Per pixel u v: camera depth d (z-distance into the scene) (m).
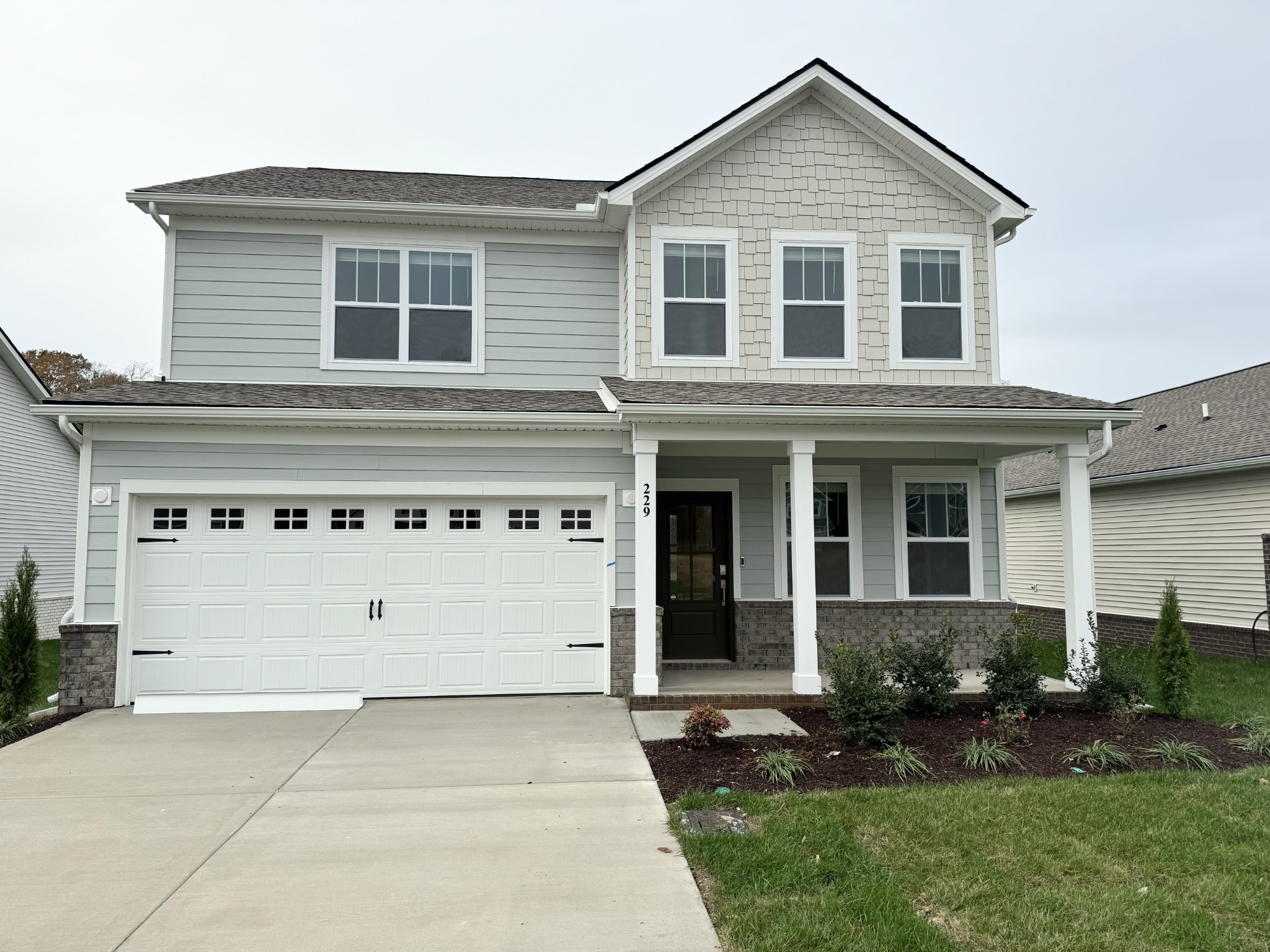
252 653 8.66
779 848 4.53
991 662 8.12
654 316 9.91
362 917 3.82
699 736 6.78
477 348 10.37
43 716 8.18
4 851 4.66
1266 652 11.88
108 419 8.38
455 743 7.04
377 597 8.87
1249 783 5.73
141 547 8.59
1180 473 13.08
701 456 10.63
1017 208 10.17
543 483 9.06
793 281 10.20
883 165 10.38
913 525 10.87
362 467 8.87
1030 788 5.61
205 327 9.92
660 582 10.67
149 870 4.38
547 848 4.70
